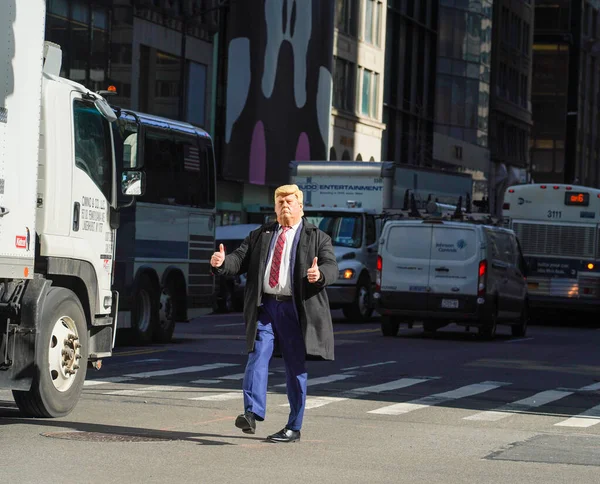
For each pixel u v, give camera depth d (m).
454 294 28.86
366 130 72.88
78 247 13.46
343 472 10.13
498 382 18.67
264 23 57.91
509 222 38.94
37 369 12.38
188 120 53.25
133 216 23.89
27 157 12.08
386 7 76.19
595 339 31.72
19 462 10.15
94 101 14.03
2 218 11.70
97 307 13.95
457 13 89.06
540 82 133.88
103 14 45.62
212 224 27.52
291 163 37.34
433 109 85.31
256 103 57.78
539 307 39.09
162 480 9.49
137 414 13.55
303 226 11.38
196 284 26.66
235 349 23.59
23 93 11.95
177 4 51.62
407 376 19.16
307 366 20.52
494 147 102.94
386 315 29.42
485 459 11.12
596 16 142.25
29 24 12.01
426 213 34.59
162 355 21.77
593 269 38.41
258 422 13.23
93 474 9.66
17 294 12.27
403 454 11.29
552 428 13.59
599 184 150.50
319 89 63.84
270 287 11.30
